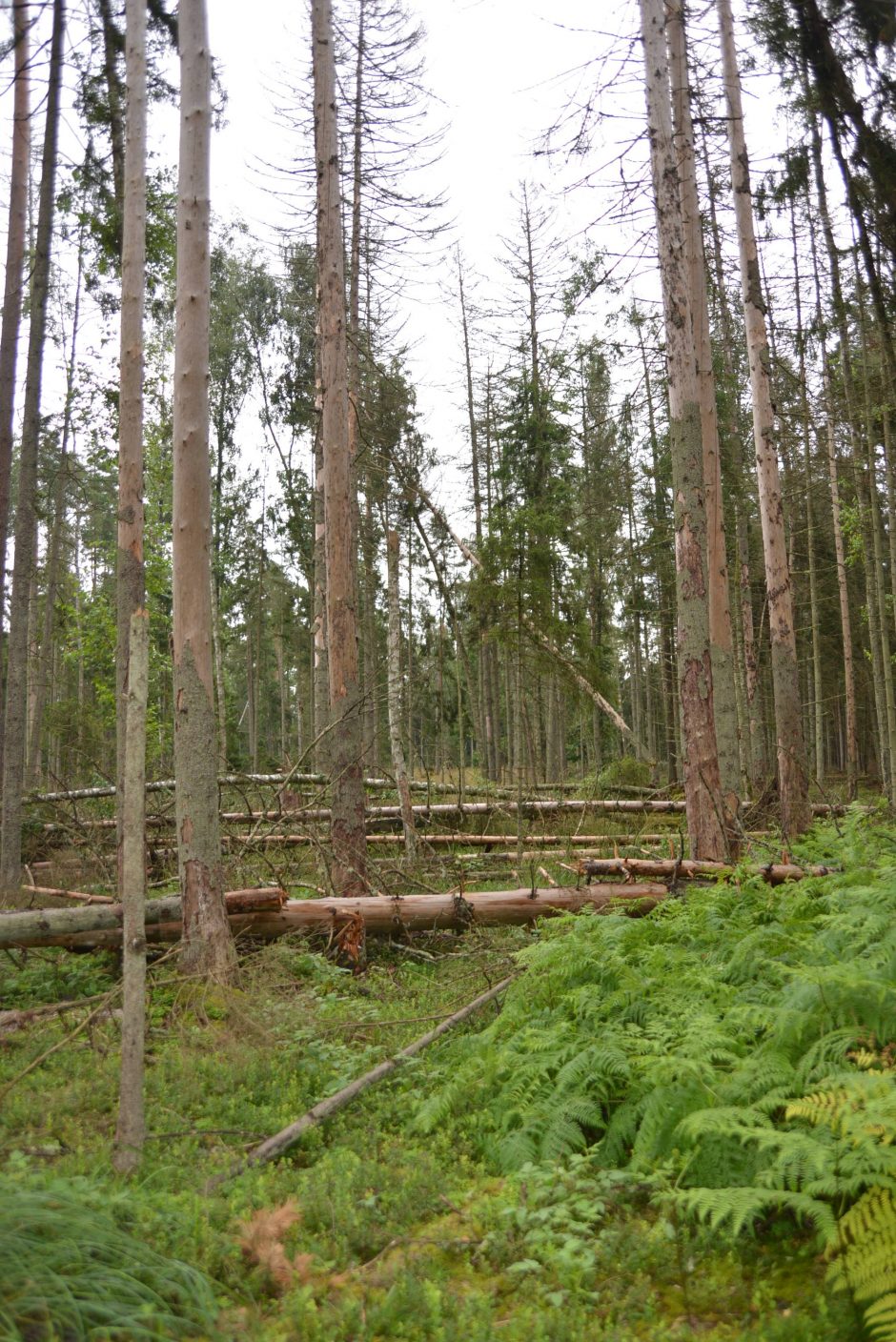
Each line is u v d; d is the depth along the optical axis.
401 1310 3.34
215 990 6.91
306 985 7.68
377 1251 3.85
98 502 21.42
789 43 8.59
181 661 7.61
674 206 10.34
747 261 14.98
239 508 29.42
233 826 13.27
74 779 18.39
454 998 7.26
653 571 25.77
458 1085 5.07
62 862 12.23
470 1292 3.52
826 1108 3.61
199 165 7.91
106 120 11.68
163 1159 4.50
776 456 14.96
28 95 12.71
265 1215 3.88
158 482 19.73
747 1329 3.24
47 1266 2.98
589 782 18.12
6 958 8.01
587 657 16.91
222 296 27.27
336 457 10.80
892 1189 3.31
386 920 8.71
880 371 16.77
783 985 5.23
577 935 6.47
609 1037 4.95
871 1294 3.03
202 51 7.96
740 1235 3.77
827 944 5.18
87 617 19.78
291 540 29.69
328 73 11.17
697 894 7.35
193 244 7.85
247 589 31.45
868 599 19.41
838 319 16.25
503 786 19.20
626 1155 4.49
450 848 13.70
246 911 8.12
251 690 34.56
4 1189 3.44
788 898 6.67
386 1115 5.17
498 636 15.94
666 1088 4.40
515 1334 3.19
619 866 9.12
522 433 21.55
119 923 7.42
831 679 34.19
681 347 10.30
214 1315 3.14
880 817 13.38
